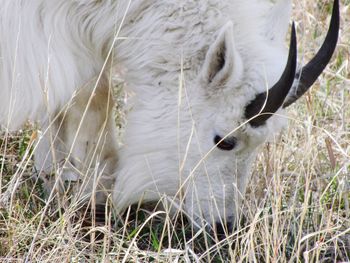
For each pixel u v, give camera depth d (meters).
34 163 23.00
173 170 21.14
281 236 20.20
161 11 20.69
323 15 30.52
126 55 21.41
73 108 22.16
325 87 27.34
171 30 20.67
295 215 22.20
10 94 21.06
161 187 21.42
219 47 19.78
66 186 22.36
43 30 20.88
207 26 20.52
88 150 22.72
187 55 20.62
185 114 20.70
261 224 20.88
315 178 23.39
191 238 21.11
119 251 19.31
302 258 21.16
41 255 19.61
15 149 24.38
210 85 20.33
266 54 20.34
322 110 26.27
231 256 19.28
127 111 22.92
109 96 21.89
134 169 21.59
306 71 20.28
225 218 20.59
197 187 20.95
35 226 20.89
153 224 22.16
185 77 20.72
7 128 20.98
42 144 22.64
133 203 22.05
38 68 20.88
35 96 21.02
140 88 21.38
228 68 19.78
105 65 21.11
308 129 22.70
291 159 24.00
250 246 19.47
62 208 21.73
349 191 22.86
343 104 25.53
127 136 21.80
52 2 20.77
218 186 20.92
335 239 20.72
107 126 22.88
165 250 19.91
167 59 20.77
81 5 20.89
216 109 20.44
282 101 19.62
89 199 22.34
